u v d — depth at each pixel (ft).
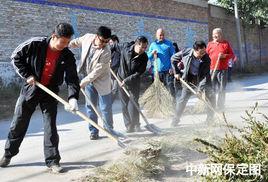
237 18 85.30
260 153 12.92
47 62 17.99
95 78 22.70
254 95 45.37
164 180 16.78
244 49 92.63
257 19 93.76
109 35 22.16
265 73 87.30
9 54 44.37
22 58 17.89
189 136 21.17
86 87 23.71
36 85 18.19
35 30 46.91
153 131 25.53
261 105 36.94
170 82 35.29
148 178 16.99
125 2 60.18
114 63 27.96
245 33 93.09
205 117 31.42
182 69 28.78
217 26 84.07
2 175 18.22
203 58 27.48
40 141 24.93
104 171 17.44
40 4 47.44
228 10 86.99
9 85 44.06
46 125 18.67
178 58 27.96
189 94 27.68
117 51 28.07
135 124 26.40
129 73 25.86
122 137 23.52
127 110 26.21
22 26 45.52
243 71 86.12
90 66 22.89
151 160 17.63
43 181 17.38
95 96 23.82
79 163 19.88
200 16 78.43
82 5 52.85
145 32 64.39
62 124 30.50
